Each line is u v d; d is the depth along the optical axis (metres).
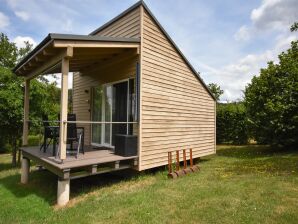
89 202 4.93
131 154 6.18
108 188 5.89
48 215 4.44
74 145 7.92
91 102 8.80
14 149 10.48
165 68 7.42
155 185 5.93
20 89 9.80
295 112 11.77
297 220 3.85
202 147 9.52
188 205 4.59
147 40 6.71
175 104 7.86
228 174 7.16
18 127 9.91
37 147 7.53
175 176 6.73
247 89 13.36
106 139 7.98
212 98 10.40
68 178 4.98
